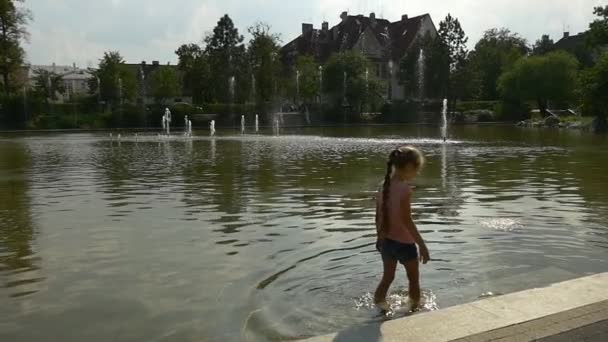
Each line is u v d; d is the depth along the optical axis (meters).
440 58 69.88
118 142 32.25
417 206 9.55
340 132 44.12
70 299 5.14
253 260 6.29
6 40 58.59
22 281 5.70
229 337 4.22
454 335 3.69
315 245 6.91
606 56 41.69
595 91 41.34
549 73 61.06
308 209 9.42
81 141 34.22
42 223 8.53
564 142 28.36
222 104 65.12
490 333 3.70
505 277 5.54
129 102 76.44
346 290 5.20
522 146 25.41
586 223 8.08
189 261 6.30
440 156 20.03
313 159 19.38
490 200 10.16
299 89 67.19
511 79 64.38
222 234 7.59
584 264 6.00
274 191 11.55
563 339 3.58
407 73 73.38
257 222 8.37
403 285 5.29
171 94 76.88
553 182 12.63
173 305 4.93
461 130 45.75
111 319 4.64
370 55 80.88
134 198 10.85
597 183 12.40
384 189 4.89
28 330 4.45
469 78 70.56
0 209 9.82
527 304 4.19
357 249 6.68
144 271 5.95
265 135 39.53
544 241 7.02
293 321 4.50
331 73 64.88
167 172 15.46
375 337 3.72
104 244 7.15
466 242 6.96
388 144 27.88
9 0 57.53
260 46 68.56
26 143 32.62
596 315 3.96
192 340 4.20
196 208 9.63
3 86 60.66
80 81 116.38
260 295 5.12
